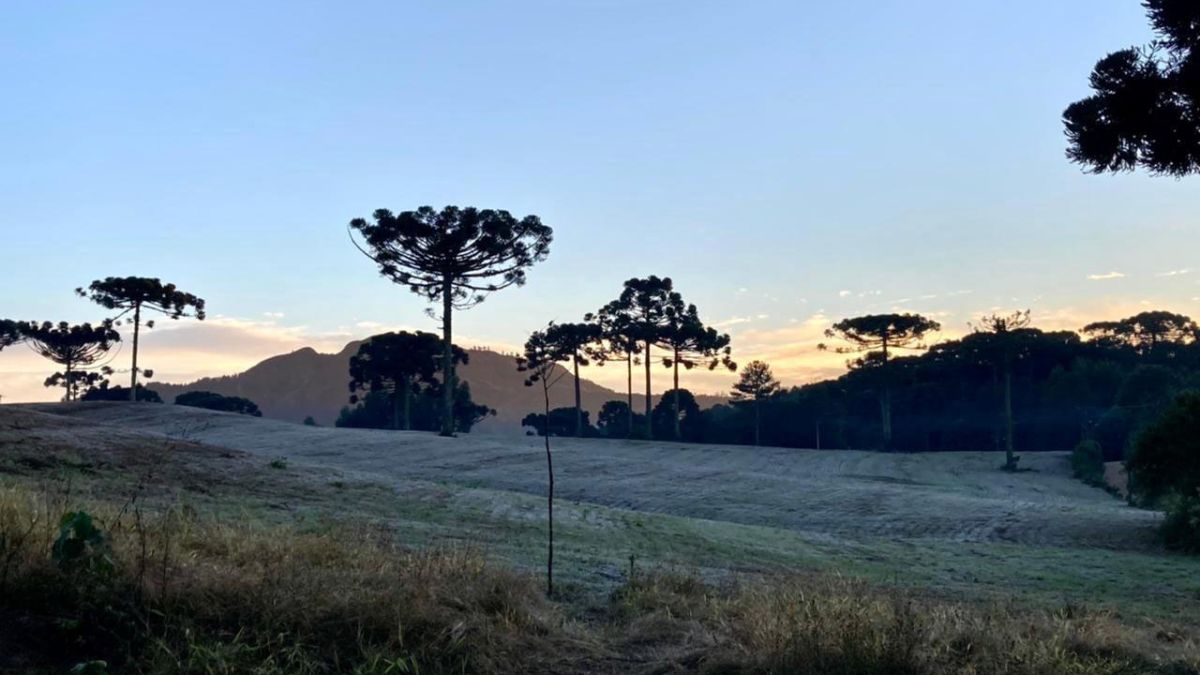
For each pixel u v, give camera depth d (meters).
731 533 21.88
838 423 93.81
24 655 5.37
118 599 5.97
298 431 53.00
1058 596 14.48
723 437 98.62
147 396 98.38
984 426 84.06
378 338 83.88
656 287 90.06
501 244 57.75
